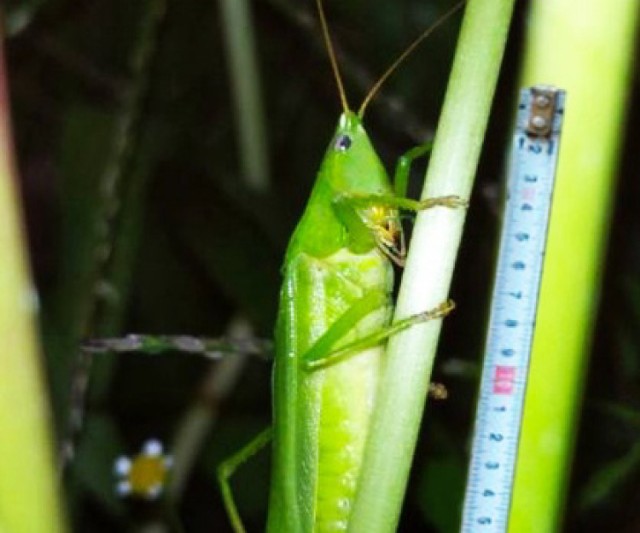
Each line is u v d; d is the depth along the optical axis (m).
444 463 1.29
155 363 1.91
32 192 2.26
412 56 2.04
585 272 0.64
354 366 0.97
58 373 1.42
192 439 1.70
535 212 0.68
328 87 2.14
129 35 2.23
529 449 0.65
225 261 1.60
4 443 0.54
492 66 0.68
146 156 1.66
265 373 1.79
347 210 0.97
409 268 0.70
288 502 0.97
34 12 2.01
